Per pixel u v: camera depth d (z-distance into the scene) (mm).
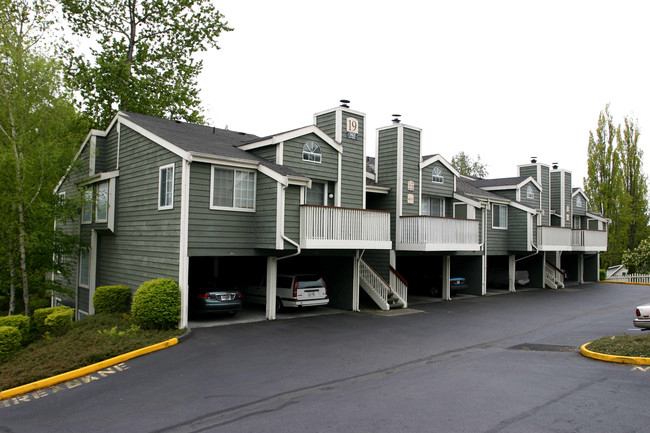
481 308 19422
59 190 20734
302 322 15133
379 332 13852
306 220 14672
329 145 17672
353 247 15961
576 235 29875
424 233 19078
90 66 25719
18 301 20391
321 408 7371
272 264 15406
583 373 9031
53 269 17000
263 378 9109
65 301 20906
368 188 20125
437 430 6359
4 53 14828
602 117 42219
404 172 20781
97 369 9867
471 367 9852
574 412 6902
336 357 10820
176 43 27875
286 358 10656
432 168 22219
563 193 32688
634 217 41875
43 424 7066
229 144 17172
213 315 15891
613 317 17109
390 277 20156
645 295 25125
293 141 16422
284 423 6766
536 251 26203
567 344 12102
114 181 16969
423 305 20141
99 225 17516
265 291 16500
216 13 28453
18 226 15156
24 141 15203
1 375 9656
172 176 13875
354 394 8062
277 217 14117
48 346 11805
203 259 18438
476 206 22016
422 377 9109
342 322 15375
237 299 14914
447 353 11359
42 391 8758
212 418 7055
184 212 13242
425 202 22297
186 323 13211
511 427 6395
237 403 7699
